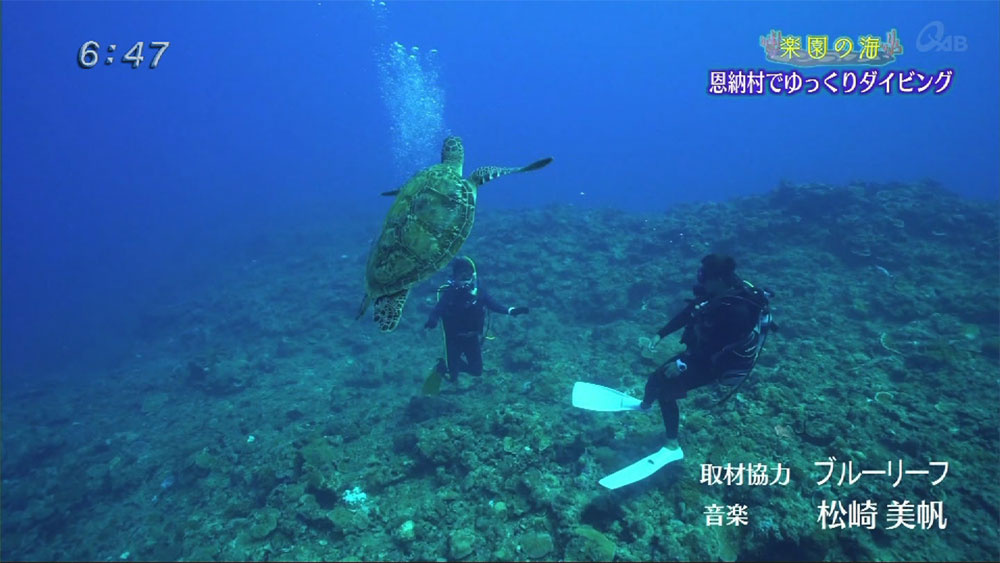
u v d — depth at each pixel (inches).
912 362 260.7
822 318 329.7
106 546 240.5
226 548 197.2
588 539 162.7
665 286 427.8
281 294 648.4
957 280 359.6
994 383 231.5
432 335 447.5
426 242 166.2
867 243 418.0
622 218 663.1
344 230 1050.7
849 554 151.6
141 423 400.8
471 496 200.1
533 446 219.0
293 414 340.8
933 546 152.6
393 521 195.3
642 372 297.6
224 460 289.6
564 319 417.4
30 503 312.8
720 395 234.7
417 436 240.5
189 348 579.2
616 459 205.3
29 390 581.6
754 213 511.8
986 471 177.6
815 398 227.3
